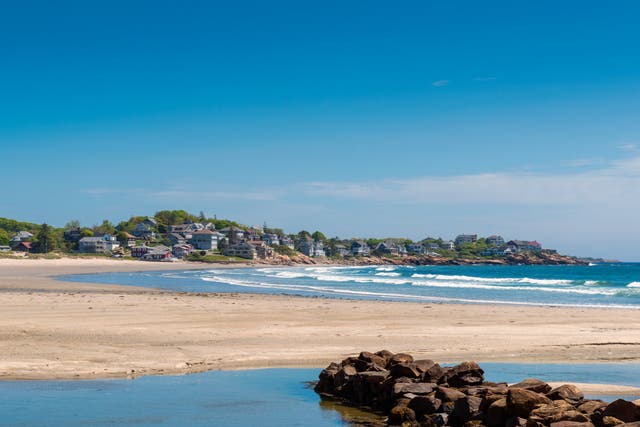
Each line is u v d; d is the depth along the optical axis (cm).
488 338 2305
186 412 1318
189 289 6100
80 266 14450
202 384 1584
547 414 1112
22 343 2039
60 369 1702
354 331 2467
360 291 5984
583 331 2520
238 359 1884
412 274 12556
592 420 1109
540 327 2652
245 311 3266
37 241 19600
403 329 2552
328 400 1452
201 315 3030
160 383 1588
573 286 7212
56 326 2442
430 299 4825
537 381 1315
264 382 1619
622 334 2422
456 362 1883
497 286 7069
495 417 1180
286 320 2861
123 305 3503
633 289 6300
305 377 1684
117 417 1270
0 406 1343
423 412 1280
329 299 4516
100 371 1697
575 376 1675
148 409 1334
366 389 1427
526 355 1995
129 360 1831
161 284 7094
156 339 2200
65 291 5178
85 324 2552
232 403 1402
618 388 1512
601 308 3784
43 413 1291
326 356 1945
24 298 3909
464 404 1230
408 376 1440
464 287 6862
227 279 8888
